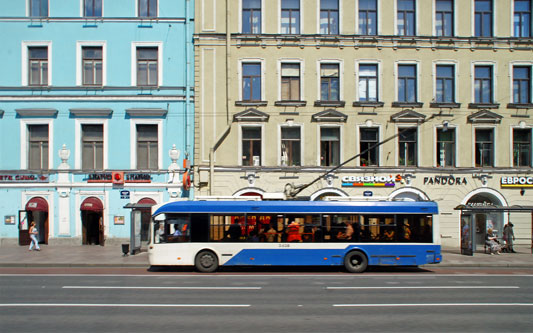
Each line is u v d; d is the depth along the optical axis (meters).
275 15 23.73
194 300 10.41
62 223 23.17
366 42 23.89
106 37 23.75
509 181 23.89
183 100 23.64
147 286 12.40
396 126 23.86
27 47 23.77
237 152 23.41
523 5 24.39
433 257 15.99
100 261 17.62
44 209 22.94
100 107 23.56
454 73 24.17
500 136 24.19
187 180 22.89
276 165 23.44
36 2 23.97
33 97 23.48
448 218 23.62
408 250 15.98
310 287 12.42
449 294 11.41
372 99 24.05
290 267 17.25
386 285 12.87
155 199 23.36
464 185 23.83
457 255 20.83
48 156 23.59
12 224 23.17
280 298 10.73
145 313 9.05
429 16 24.12
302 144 23.56
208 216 15.88
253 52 23.61
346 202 16.22
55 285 12.50
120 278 14.02
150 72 23.98
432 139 23.91
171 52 23.77
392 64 23.95
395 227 16.09
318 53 23.80
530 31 24.61
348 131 23.70
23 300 10.33
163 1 23.81
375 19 24.20
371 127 23.81
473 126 24.09
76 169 23.28
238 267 17.17
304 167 23.28
